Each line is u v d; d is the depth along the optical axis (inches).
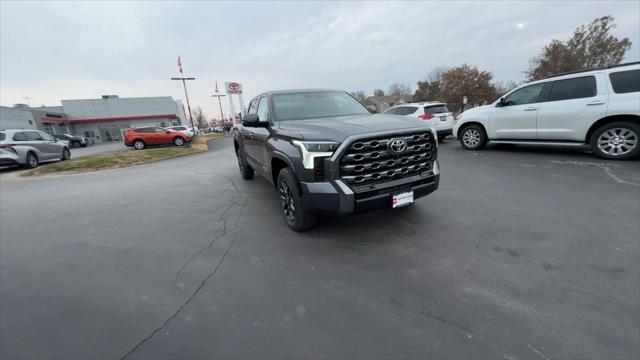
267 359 66.6
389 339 69.9
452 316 76.2
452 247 111.5
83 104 1748.3
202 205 189.2
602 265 93.7
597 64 927.7
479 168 234.1
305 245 121.6
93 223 167.8
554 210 139.5
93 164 425.1
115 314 86.2
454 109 1572.3
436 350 65.9
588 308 75.5
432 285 89.7
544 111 253.8
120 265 116.0
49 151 482.6
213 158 458.3
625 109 211.9
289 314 81.2
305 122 130.9
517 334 68.9
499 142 295.6
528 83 268.1
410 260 104.6
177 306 88.2
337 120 129.8
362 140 106.7
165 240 137.5
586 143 238.8
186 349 71.1
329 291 90.4
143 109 1878.7
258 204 183.3
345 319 77.8
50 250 133.5
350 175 107.6
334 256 111.2
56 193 255.1
